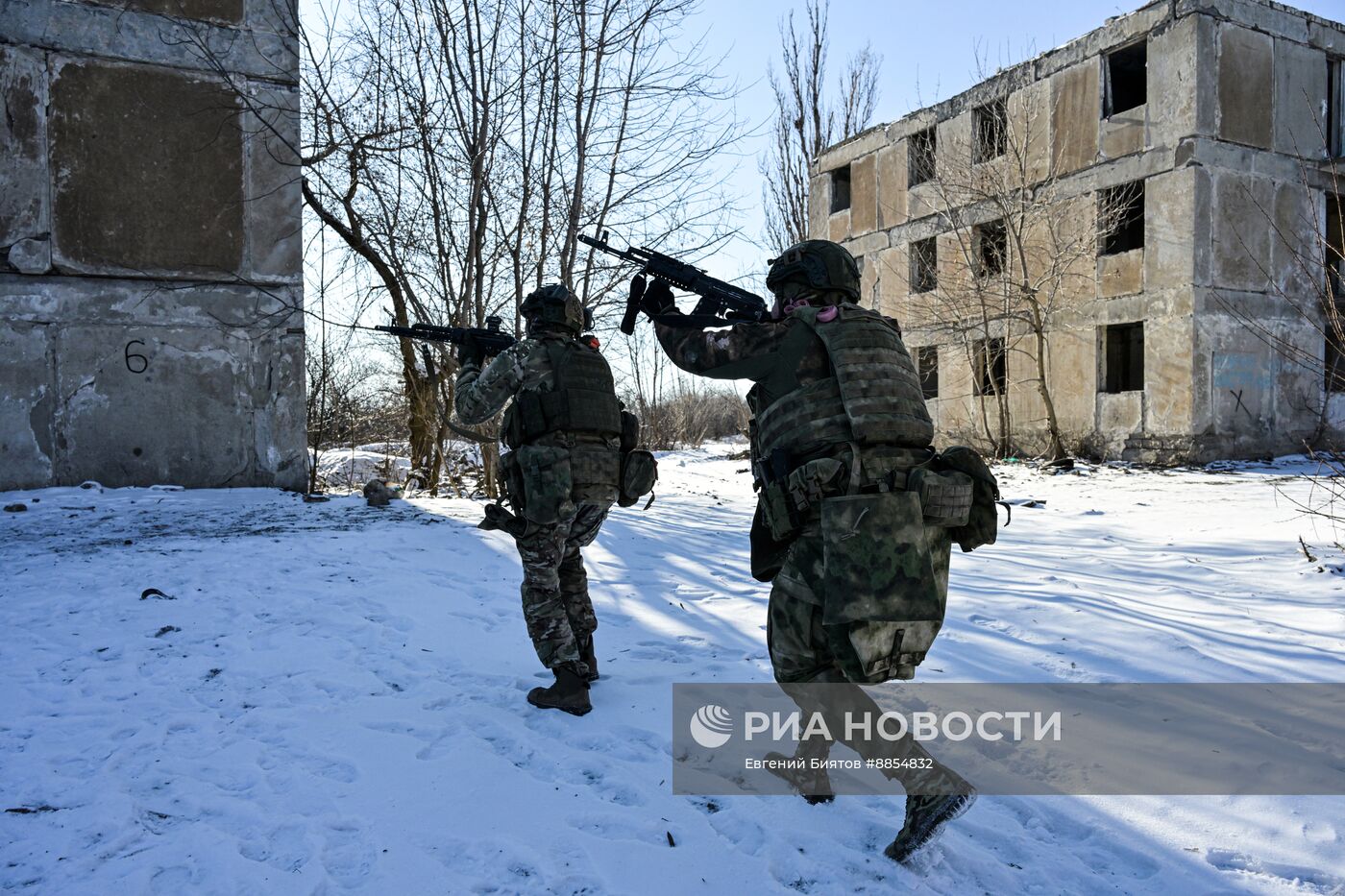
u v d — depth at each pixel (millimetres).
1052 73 19250
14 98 10414
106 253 10805
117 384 10867
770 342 2488
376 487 10258
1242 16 17156
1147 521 8695
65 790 2789
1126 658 4043
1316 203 18141
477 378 3660
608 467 3615
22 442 10523
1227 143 17016
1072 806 2609
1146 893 2150
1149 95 17406
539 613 3549
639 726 3367
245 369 11414
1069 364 18969
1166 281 17094
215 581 5844
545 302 3691
